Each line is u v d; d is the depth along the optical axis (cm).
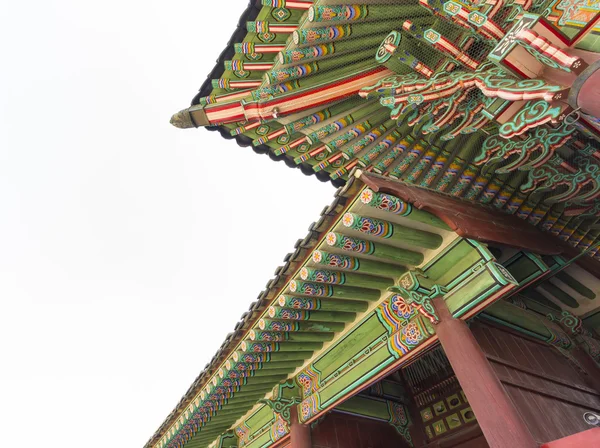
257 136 734
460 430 703
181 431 971
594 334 750
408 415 809
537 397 514
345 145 716
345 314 644
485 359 446
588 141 539
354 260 521
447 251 516
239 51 615
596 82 318
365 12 539
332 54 595
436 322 491
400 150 699
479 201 689
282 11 573
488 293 454
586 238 703
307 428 708
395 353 557
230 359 695
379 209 455
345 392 627
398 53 545
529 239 611
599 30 323
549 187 610
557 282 780
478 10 425
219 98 660
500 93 396
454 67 511
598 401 619
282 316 595
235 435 989
